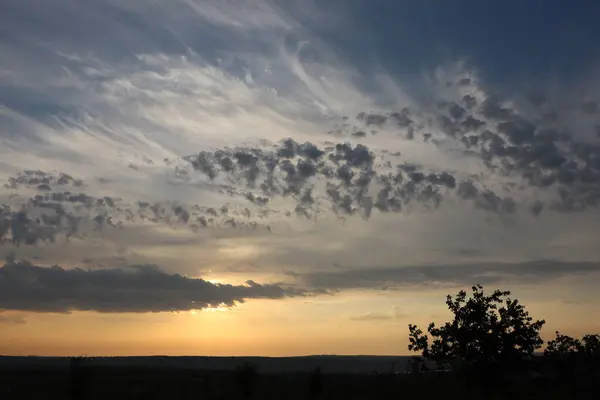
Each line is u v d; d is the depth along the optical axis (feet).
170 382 190.19
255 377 142.82
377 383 148.56
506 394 122.93
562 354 141.08
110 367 376.07
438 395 126.41
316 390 145.38
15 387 154.10
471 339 130.72
